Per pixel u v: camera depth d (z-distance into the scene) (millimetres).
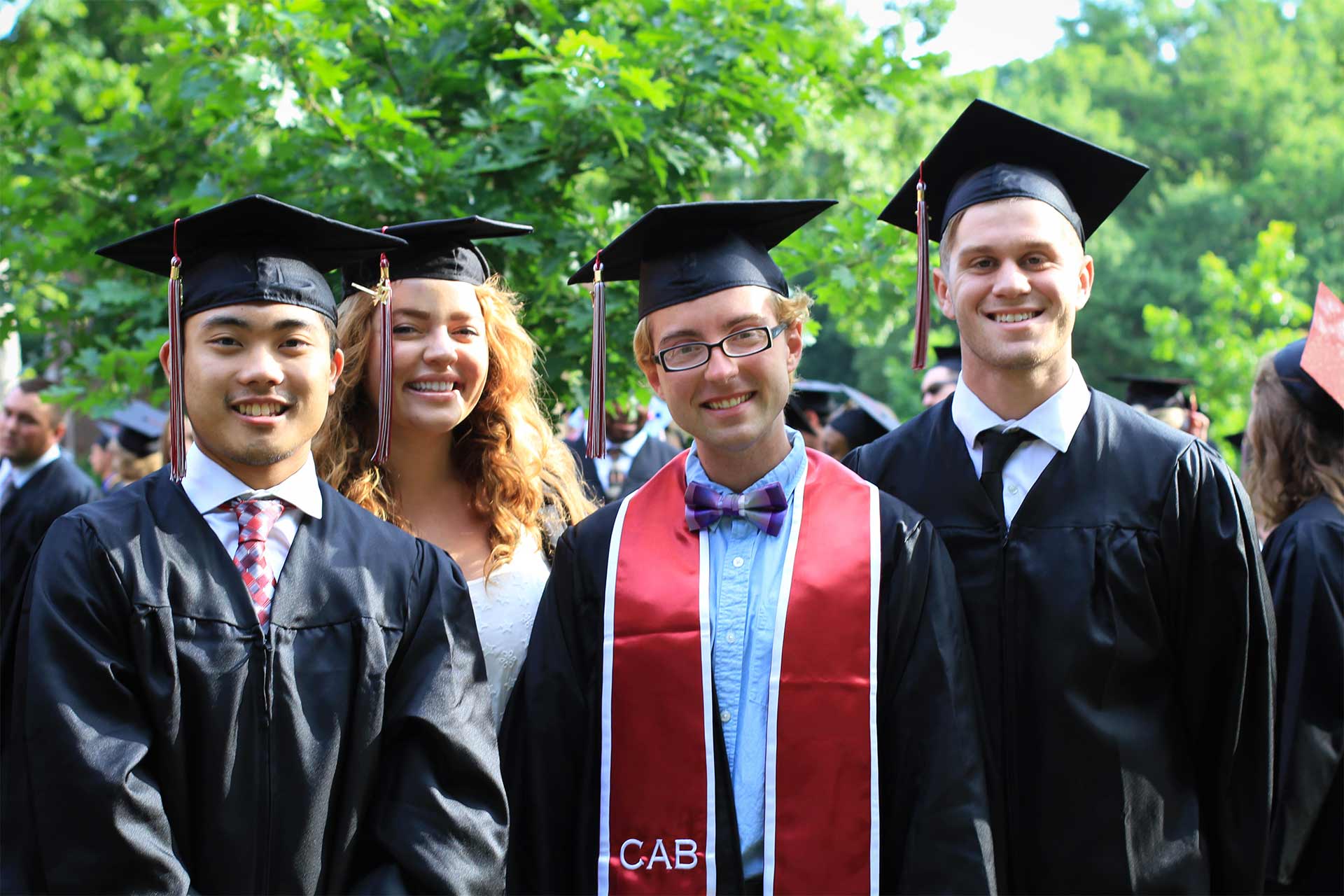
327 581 2607
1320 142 29000
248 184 4562
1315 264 25984
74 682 2383
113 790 2301
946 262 2973
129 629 2441
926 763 2623
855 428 6488
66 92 9758
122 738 2365
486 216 4355
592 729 2820
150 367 4570
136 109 5008
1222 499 2820
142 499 2600
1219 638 2793
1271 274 8891
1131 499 2828
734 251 2887
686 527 2891
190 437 5500
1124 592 2762
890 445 3141
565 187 4629
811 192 9742
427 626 2693
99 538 2490
